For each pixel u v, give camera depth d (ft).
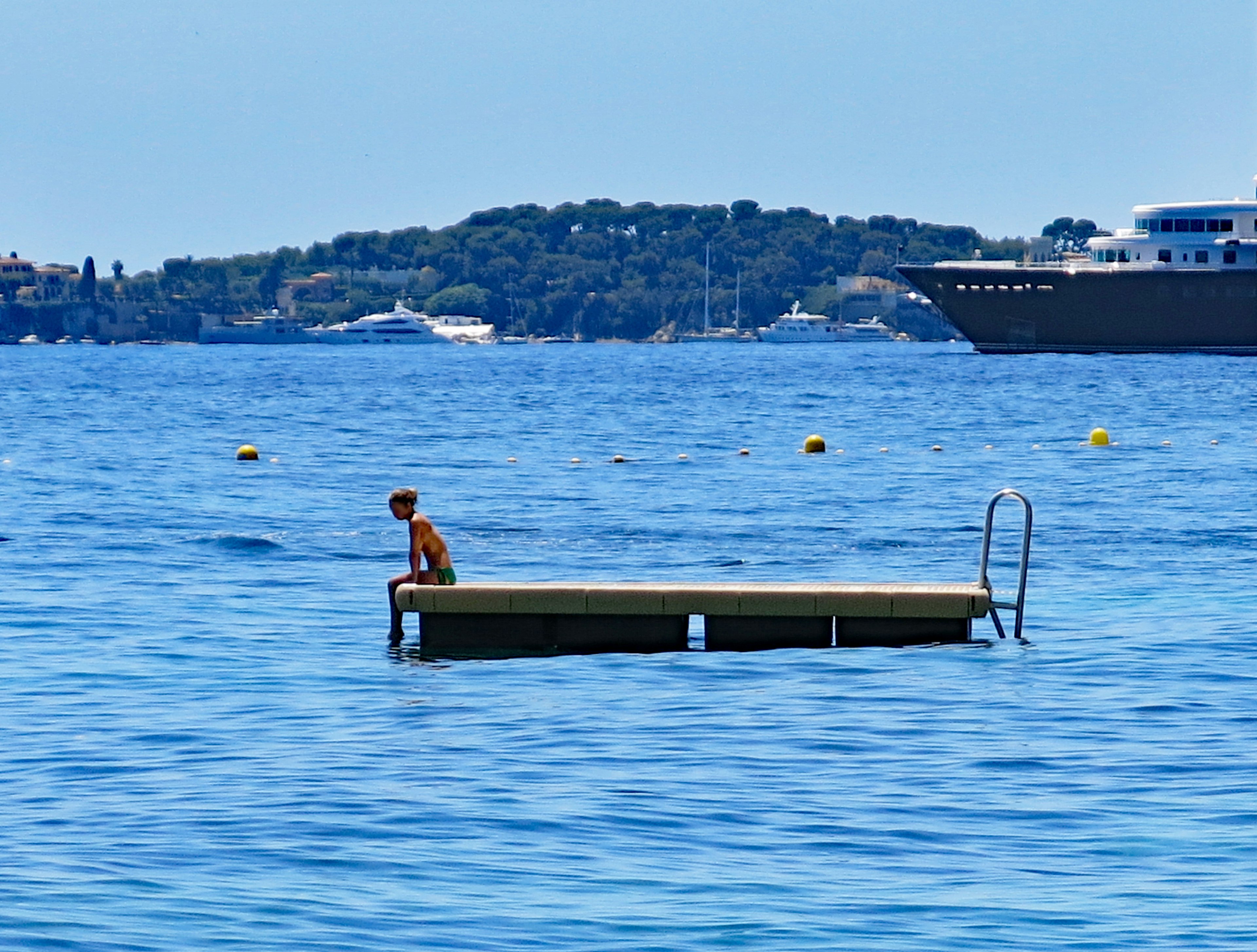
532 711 202.59
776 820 154.30
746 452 633.61
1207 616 266.57
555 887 135.33
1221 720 193.88
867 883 136.98
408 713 201.46
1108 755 177.99
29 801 160.35
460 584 250.57
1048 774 170.50
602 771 172.14
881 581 313.94
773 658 237.04
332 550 356.59
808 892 134.31
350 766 173.88
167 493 482.69
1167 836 148.97
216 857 142.10
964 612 245.04
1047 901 132.36
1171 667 224.94
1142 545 356.38
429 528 250.98
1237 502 440.45
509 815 155.43
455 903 131.44
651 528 396.57
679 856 143.95
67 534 380.58
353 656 240.53
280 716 199.52
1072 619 265.75
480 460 610.65
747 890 134.92
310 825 151.64
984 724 193.47
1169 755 177.68
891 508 435.12
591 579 319.06
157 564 334.24
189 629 260.21
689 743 184.96
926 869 140.67
